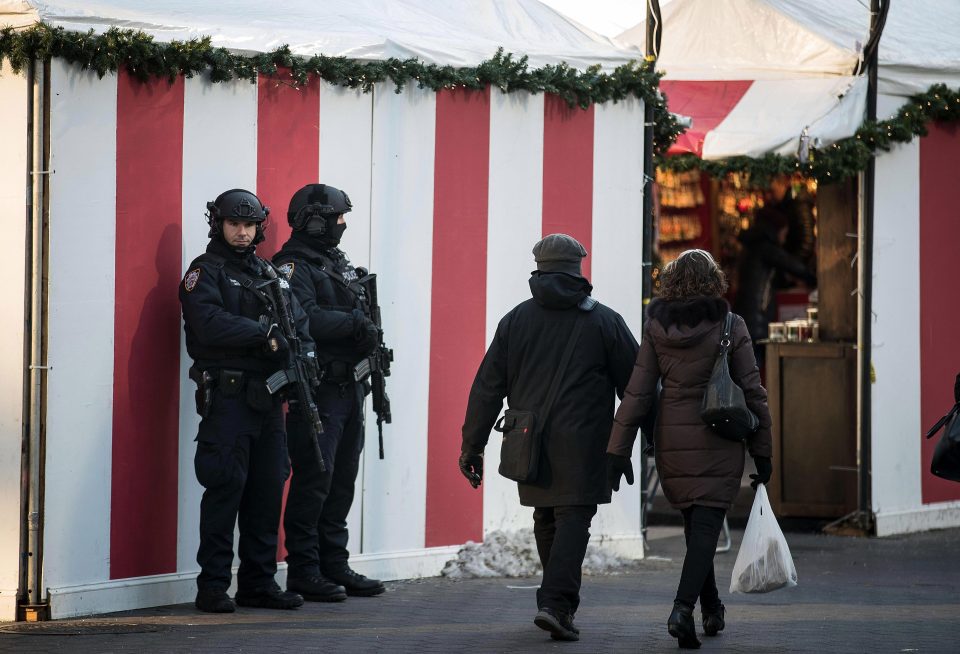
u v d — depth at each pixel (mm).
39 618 19406
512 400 18688
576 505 18250
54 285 19531
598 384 18562
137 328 20547
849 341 31484
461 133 24547
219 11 22312
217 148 21562
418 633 18719
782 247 41656
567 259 18781
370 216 23516
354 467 22062
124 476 20438
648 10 28422
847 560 27234
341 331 21016
